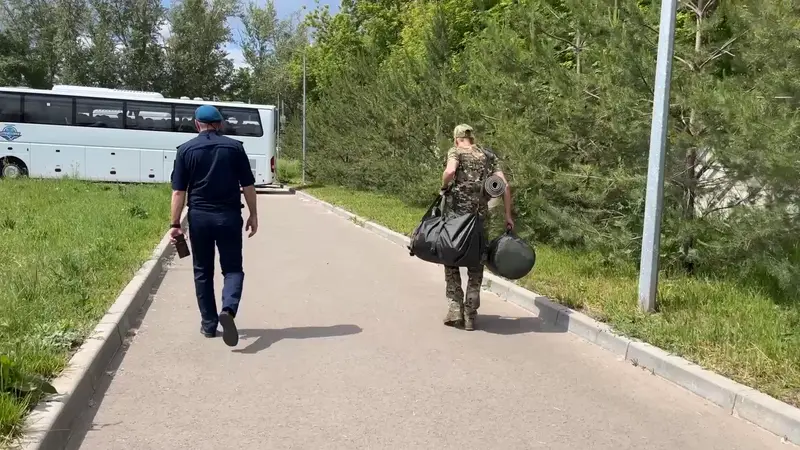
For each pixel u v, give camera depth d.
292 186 32.53
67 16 53.09
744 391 4.70
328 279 9.45
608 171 8.75
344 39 45.12
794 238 7.05
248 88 61.75
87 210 14.64
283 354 5.84
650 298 6.69
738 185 7.71
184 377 5.20
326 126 31.78
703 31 8.12
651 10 8.22
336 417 4.50
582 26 9.23
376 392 4.98
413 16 32.00
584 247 9.86
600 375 5.48
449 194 6.81
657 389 5.17
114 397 4.76
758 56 6.91
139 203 16.44
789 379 4.80
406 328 6.84
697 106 7.34
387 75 22.73
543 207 9.48
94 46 52.97
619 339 6.02
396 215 17.31
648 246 6.67
